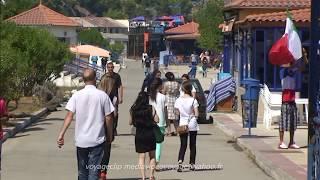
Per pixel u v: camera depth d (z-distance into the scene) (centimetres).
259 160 1527
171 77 2070
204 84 5041
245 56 2780
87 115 1041
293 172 1338
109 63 1611
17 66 2433
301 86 2450
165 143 1931
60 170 1450
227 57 3669
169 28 11769
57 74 3862
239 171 1456
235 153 1752
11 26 3341
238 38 2973
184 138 1452
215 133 2255
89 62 6184
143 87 1686
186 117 1452
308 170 995
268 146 1764
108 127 1059
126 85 5216
